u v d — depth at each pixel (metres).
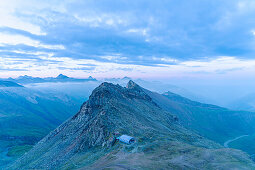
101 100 170.88
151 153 79.62
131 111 163.75
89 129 124.56
